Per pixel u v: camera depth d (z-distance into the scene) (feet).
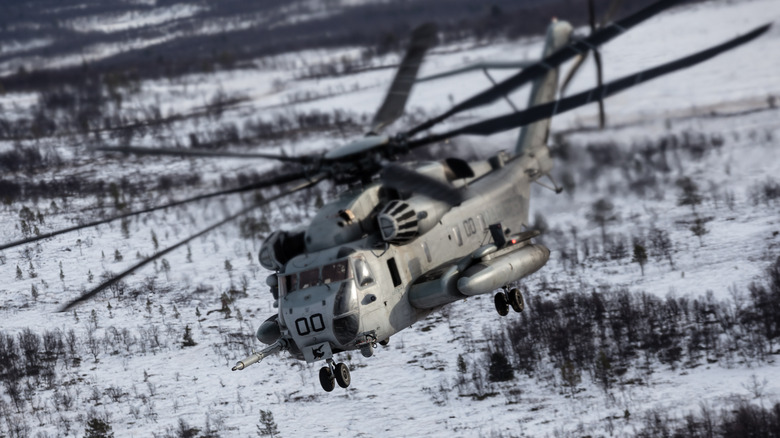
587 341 566.77
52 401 570.87
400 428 495.82
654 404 481.05
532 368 543.80
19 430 535.60
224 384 579.07
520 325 597.11
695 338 552.41
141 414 547.08
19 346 640.58
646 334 565.12
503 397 515.50
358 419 513.04
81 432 529.86
